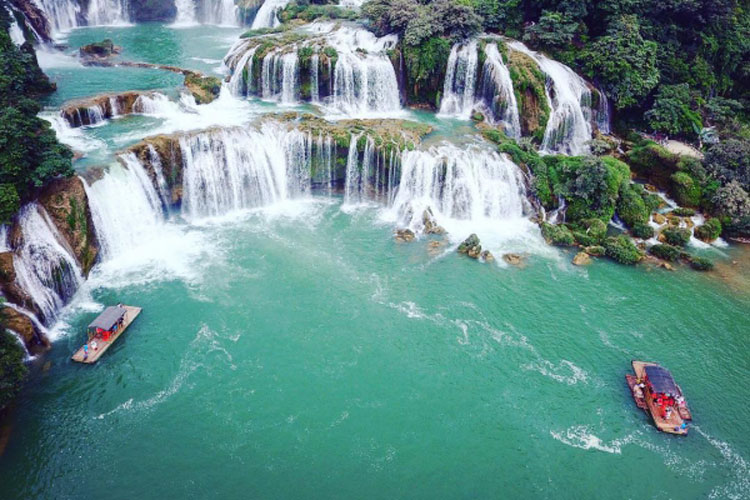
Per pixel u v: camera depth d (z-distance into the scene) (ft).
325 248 157.89
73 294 132.57
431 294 142.00
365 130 182.09
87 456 99.04
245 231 163.63
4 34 186.39
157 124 179.52
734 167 183.11
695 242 169.78
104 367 116.37
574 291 145.48
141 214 153.28
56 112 168.04
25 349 114.32
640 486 98.17
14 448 99.55
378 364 121.19
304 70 211.00
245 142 171.42
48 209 130.11
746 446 105.70
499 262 155.22
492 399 114.01
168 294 136.46
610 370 121.70
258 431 105.29
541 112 201.77
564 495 96.43
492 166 175.73
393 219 174.19
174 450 101.04
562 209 175.01
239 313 132.67
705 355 126.52
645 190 183.73
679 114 210.18
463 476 98.84
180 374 116.16
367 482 97.09
